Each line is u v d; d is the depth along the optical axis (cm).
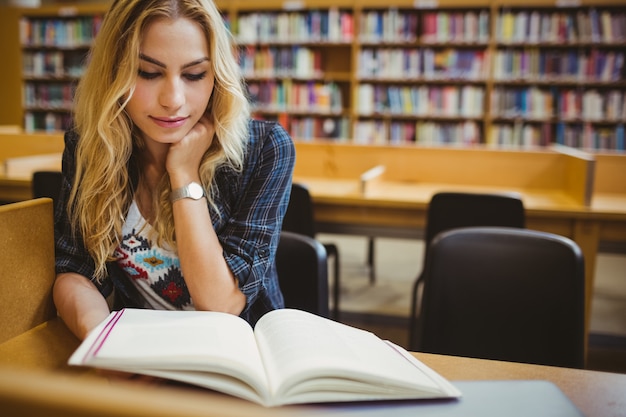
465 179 324
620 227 262
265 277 106
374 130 596
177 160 98
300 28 591
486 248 133
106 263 104
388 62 579
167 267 103
